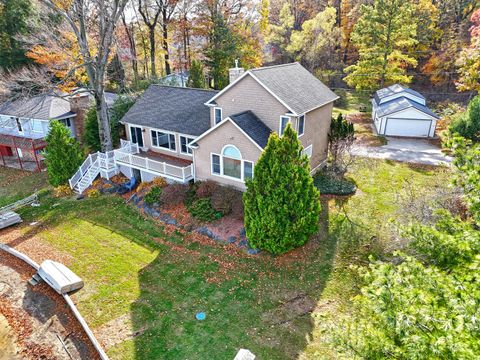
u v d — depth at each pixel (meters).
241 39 44.53
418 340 5.25
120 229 19.75
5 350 12.62
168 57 45.97
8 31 39.09
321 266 15.47
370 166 25.25
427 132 33.41
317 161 23.94
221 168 20.28
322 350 11.49
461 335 5.02
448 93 46.59
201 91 25.80
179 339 12.29
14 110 34.44
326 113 23.69
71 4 23.39
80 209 22.42
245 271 15.57
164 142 25.22
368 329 6.41
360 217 18.59
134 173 24.66
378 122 35.28
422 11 46.53
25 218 22.12
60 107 33.31
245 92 20.14
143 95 28.03
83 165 25.47
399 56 42.41
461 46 43.06
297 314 13.06
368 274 6.86
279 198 14.99
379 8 41.16
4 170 31.84
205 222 18.89
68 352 12.17
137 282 15.31
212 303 13.88
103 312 13.69
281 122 19.48
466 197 7.03
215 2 41.03
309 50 52.31
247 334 12.34
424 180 22.69
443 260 6.96
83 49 24.20
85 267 16.50
